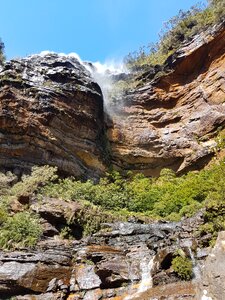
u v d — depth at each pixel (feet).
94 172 95.14
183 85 121.29
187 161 105.29
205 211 49.19
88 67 139.54
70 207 58.44
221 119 105.29
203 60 119.75
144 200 77.46
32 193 65.05
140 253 47.91
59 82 98.02
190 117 113.50
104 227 57.47
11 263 45.01
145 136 113.70
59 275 44.96
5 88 86.74
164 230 54.80
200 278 38.47
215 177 75.46
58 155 86.69
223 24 115.24
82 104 97.86
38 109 87.81
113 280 42.83
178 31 140.36
